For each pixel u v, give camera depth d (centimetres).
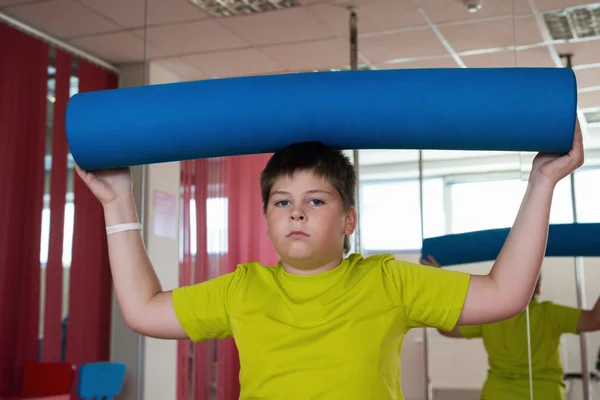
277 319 94
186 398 361
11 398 295
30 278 326
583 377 202
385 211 248
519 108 86
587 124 222
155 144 98
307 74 95
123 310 104
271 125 95
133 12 315
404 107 90
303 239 93
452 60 291
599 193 207
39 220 333
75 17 324
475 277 97
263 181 99
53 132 344
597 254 205
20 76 329
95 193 106
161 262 335
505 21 271
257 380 93
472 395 219
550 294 208
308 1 289
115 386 312
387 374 93
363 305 93
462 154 238
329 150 97
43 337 331
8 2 310
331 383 89
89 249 357
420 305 95
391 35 293
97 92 101
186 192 353
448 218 238
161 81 365
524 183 225
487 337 217
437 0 274
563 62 252
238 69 361
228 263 345
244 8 301
